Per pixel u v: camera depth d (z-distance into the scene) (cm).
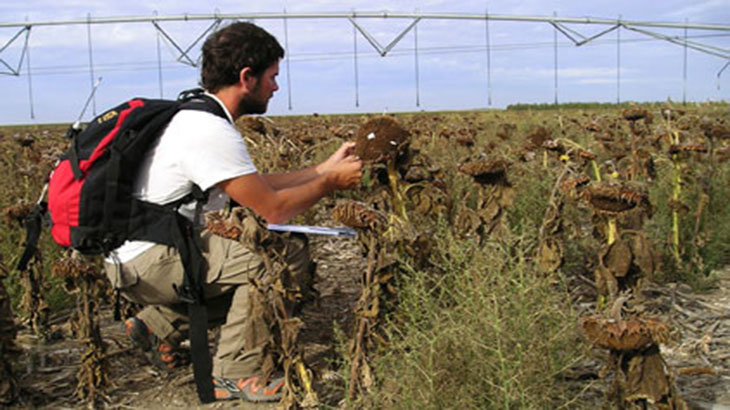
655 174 614
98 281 326
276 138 612
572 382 295
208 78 316
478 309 272
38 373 366
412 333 274
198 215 304
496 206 391
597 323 221
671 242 489
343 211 287
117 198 295
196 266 307
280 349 291
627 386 224
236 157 297
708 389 309
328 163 361
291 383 290
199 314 313
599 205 299
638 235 305
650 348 221
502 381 234
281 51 326
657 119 1224
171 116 304
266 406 319
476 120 1964
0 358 321
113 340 411
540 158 707
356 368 289
